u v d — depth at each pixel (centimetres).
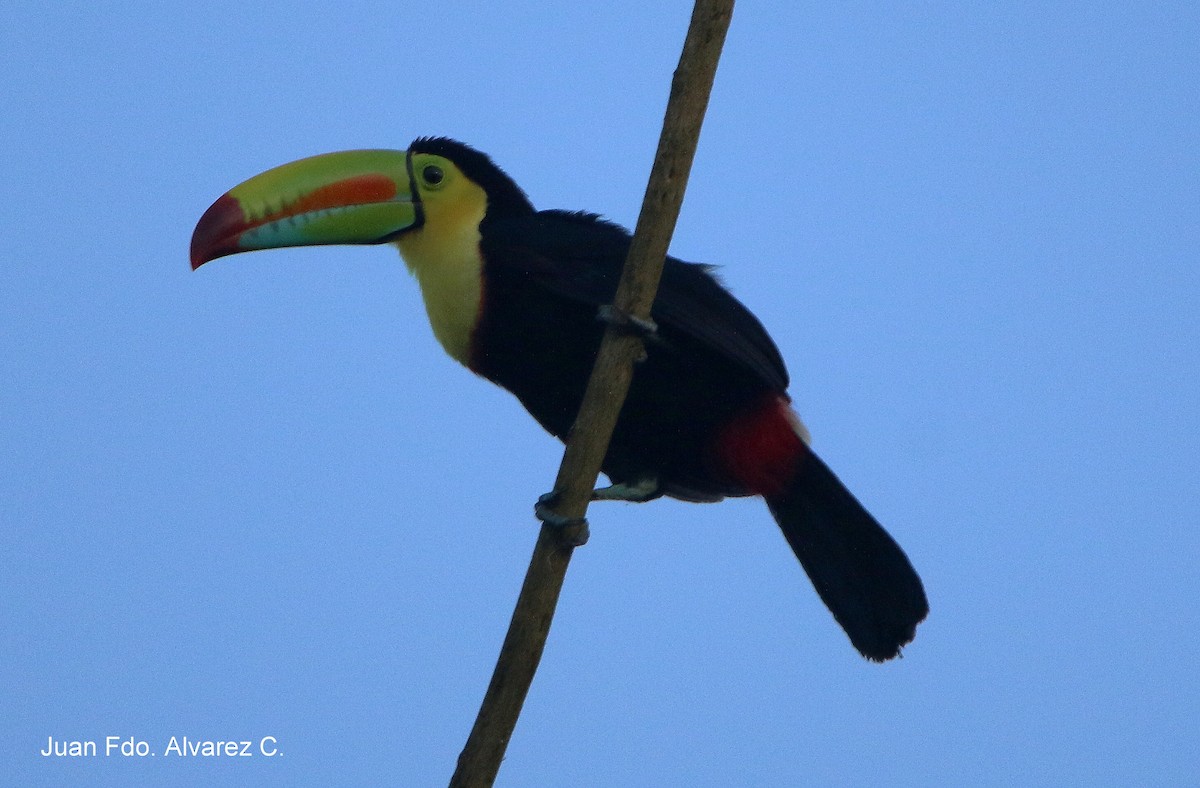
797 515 1095
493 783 870
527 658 873
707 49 852
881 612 1076
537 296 1068
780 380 1059
